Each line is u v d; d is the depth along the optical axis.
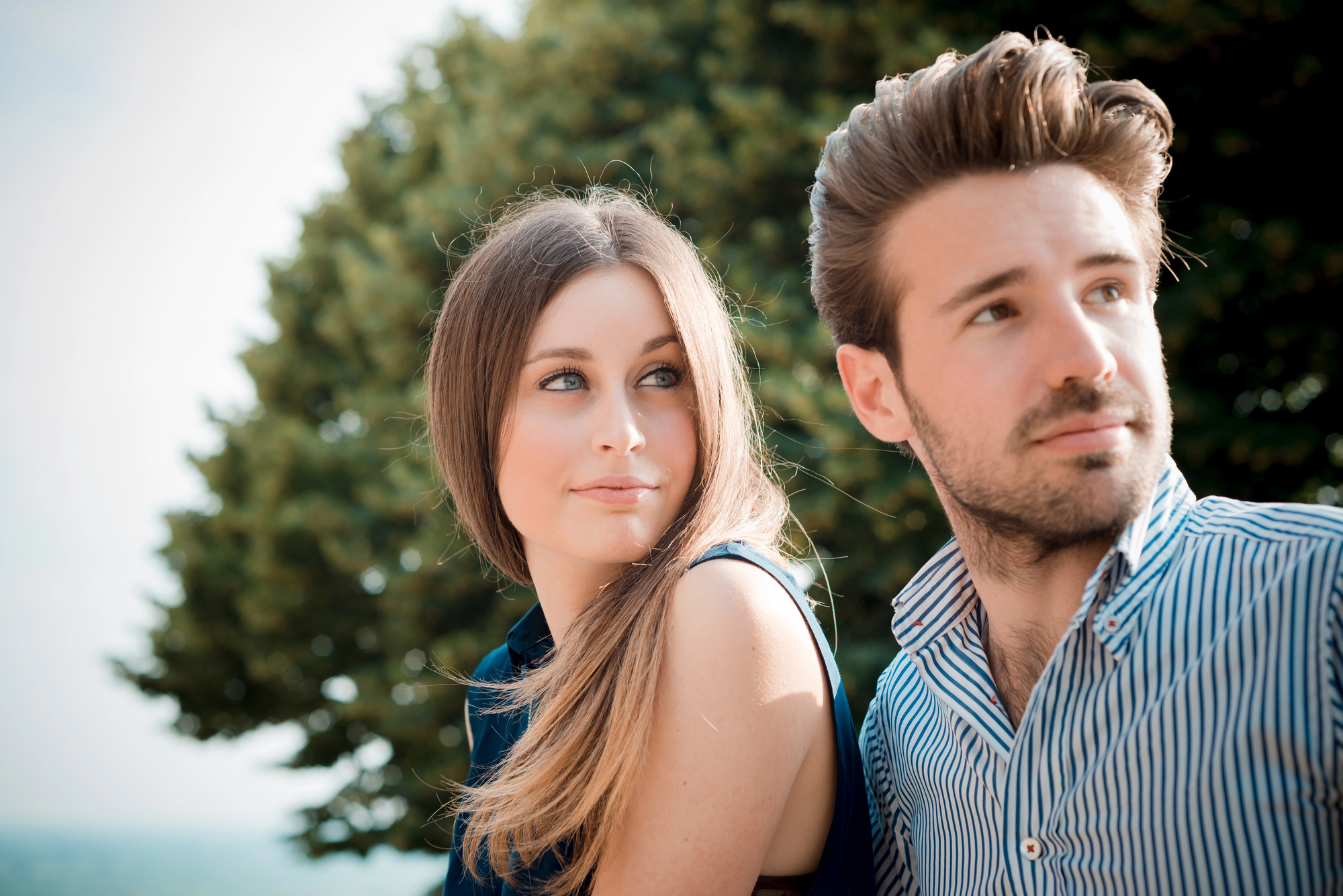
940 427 1.14
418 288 7.71
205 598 10.39
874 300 1.21
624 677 1.24
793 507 5.49
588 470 1.33
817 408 5.48
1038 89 1.08
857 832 1.38
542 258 1.38
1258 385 5.70
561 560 1.48
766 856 1.30
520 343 1.37
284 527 8.81
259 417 10.67
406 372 8.11
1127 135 1.09
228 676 10.60
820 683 1.29
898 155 1.15
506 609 7.24
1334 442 5.45
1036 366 1.05
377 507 8.22
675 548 1.33
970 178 1.10
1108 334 1.05
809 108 6.52
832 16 6.06
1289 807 0.92
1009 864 1.14
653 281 1.38
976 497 1.11
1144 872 1.01
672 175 6.64
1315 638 0.92
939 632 1.27
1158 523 1.11
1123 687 1.05
